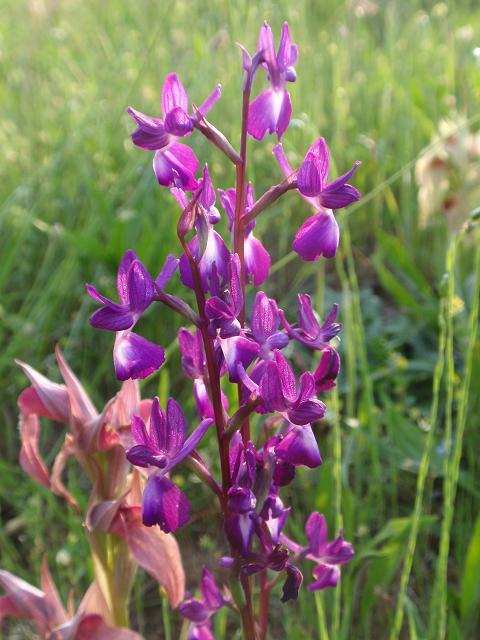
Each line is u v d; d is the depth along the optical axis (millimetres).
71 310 451
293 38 578
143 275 169
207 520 351
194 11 682
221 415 183
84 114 533
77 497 324
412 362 403
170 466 171
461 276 458
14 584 239
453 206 446
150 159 485
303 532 330
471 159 452
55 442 395
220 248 172
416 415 371
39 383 233
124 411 233
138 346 173
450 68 581
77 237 420
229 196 188
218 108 524
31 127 579
